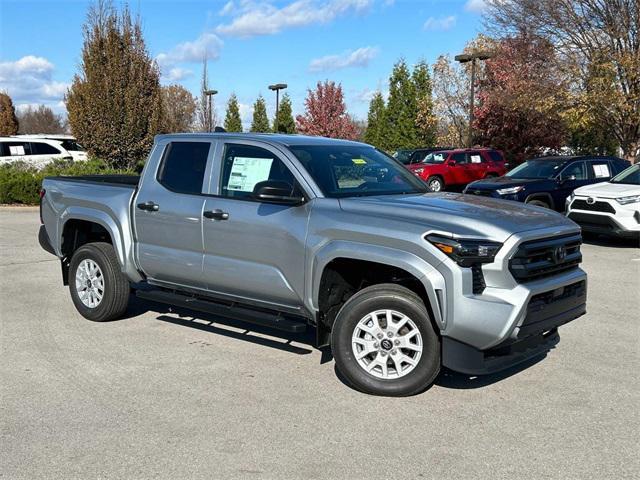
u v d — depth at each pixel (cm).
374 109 5059
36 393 471
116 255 634
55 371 518
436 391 479
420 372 456
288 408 446
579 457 374
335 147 575
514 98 2641
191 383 493
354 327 472
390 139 4134
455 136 3759
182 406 448
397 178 575
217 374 513
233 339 608
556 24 2352
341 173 538
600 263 1028
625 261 1047
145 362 541
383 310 464
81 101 2044
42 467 362
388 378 466
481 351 439
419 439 397
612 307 741
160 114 2127
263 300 538
